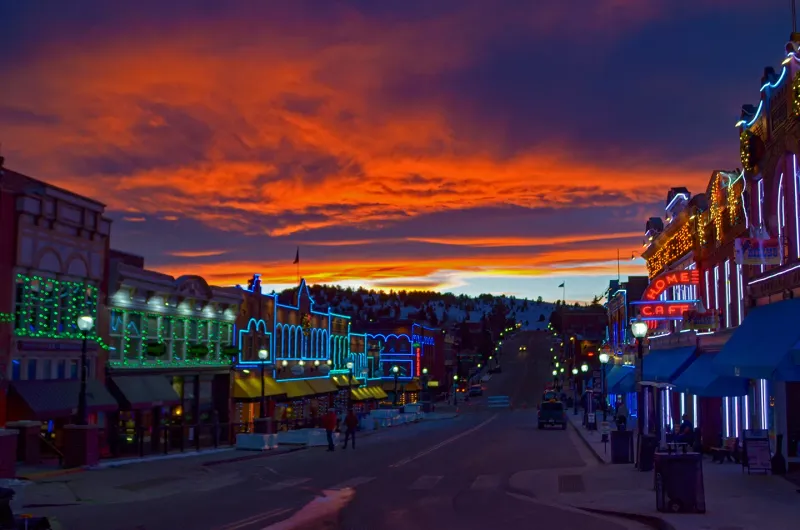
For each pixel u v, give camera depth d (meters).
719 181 33.03
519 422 68.12
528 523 16.66
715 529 14.68
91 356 34.41
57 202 32.06
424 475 26.53
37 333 30.69
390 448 38.78
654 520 16.17
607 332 81.62
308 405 66.88
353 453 35.75
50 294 31.83
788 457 23.81
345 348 80.75
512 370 185.00
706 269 35.75
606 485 22.75
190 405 44.62
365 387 88.81
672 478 16.77
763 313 24.91
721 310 32.81
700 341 33.31
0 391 28.17
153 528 16.06
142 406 36.62
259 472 27.22
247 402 51.41
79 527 16.11
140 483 22.95
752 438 23.58
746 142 28.06
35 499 19.64
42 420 29.59
